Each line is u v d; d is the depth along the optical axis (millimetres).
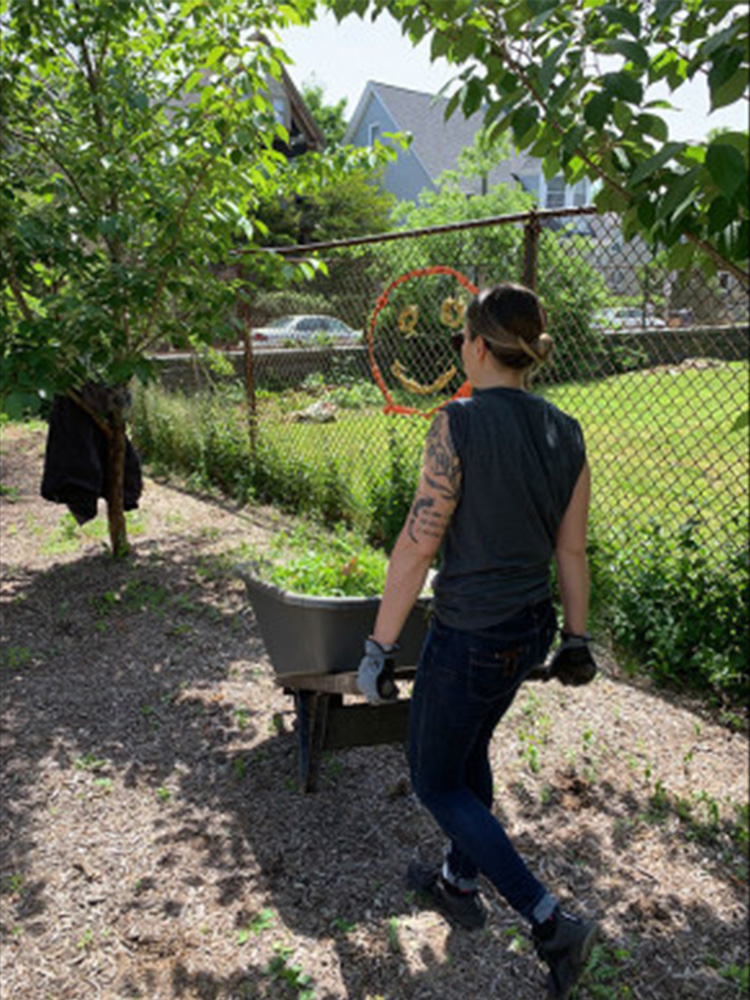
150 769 3605
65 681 4441
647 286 5027
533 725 3875
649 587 4426
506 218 5145
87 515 6145
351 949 2576
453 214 21500
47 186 5000
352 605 2838
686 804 3242
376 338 8328
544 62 1698
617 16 1625
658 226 1818
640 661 4457
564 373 5938
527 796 3342
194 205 5031
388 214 27734
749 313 4832
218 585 5777
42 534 7016
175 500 8094
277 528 7102
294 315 8961
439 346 7891
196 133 5043
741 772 3496
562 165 2141
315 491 7336
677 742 3734
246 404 8117
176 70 5539
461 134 34594
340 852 3045
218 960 2543
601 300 5398
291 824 3211
